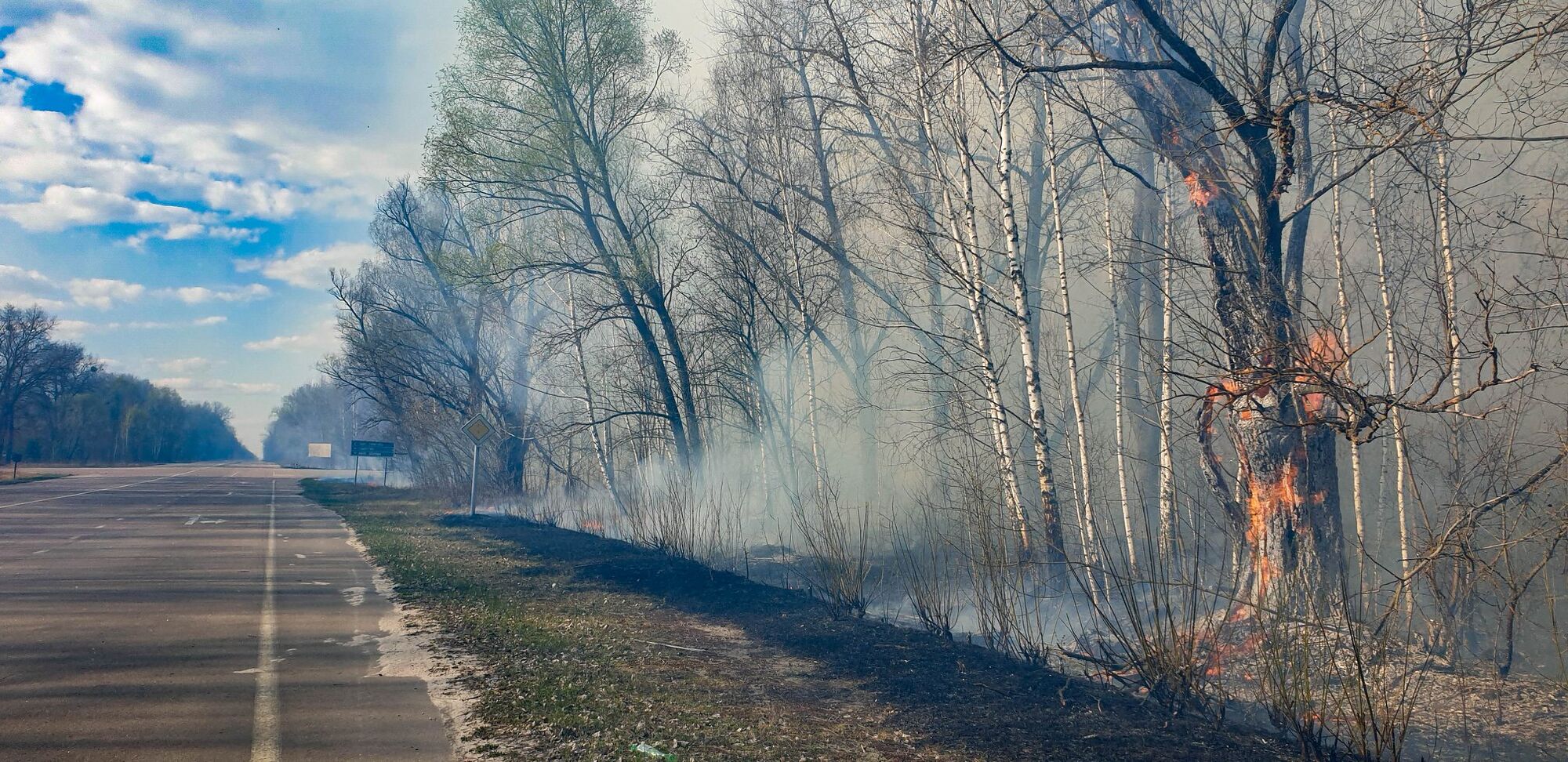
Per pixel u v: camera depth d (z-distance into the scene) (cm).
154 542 1827
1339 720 629
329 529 2209
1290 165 863
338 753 570
